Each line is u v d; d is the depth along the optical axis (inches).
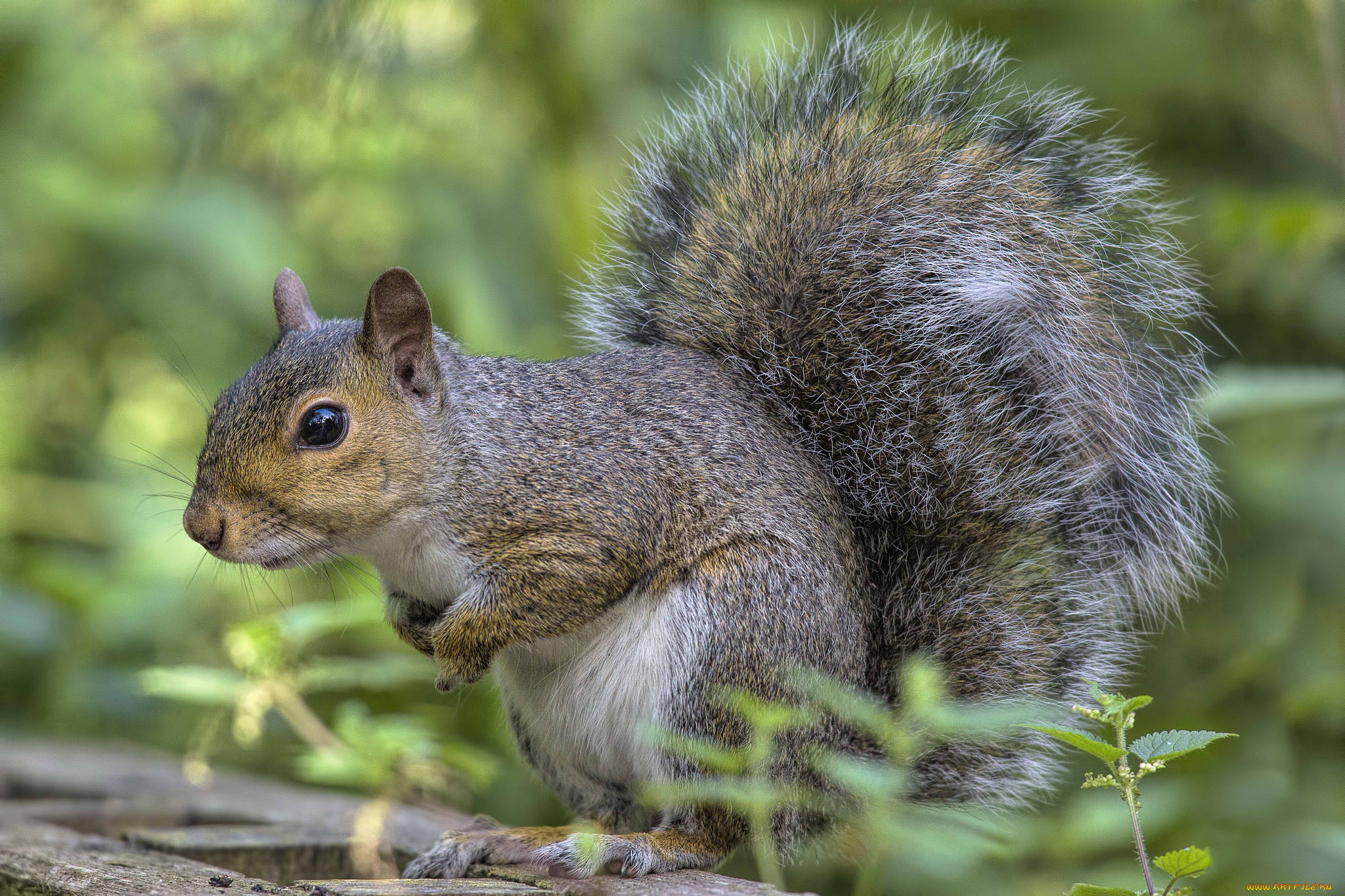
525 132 541.6
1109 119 480.1
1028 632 287.4
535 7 520.7
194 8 552.7
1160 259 319.3
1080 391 297.9
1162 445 307.3
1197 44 473.4
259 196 569.3
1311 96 471.5
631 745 272.4
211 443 268.2
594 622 273.7
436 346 284.5
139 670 507.8
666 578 271.0
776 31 527.2
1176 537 304.3
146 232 539.8
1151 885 205.5
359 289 555.8
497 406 276.5
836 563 275.7
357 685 433.4
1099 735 290.2
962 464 289.7
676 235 328.2
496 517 272.2
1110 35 479.2
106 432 602.5
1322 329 461.4
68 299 569.6
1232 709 416.8
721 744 261.3
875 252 301.1
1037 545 293.3
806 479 281.1
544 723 284.5
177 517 524.1
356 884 245.4
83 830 326.3
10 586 526.3
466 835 262.8
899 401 292.4
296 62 524.4
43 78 564.7
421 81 529.0
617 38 536.7
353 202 573.0
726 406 284.8
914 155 313.1
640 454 274.5
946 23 413.7
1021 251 299.9
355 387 269.1
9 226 558.9
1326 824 370.0
